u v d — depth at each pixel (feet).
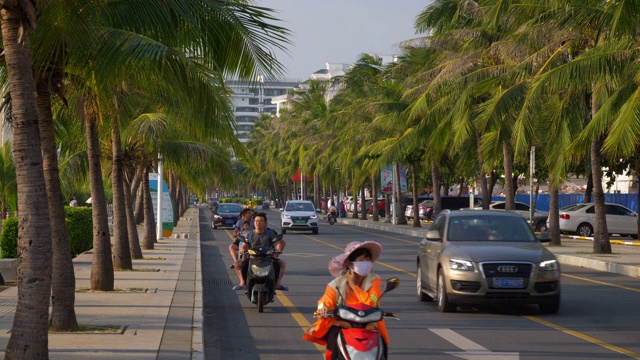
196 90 41.75
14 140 30.19
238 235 64.44
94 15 37.78
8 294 60.44
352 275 26.05
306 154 312.29
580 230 158.61
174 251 114.73
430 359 38.96
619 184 248.11
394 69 175.22
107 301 56.29
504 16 110.73
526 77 107.34
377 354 24.81
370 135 208.95
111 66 39.06
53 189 43.06
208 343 43.83
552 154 109.81
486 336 45.75
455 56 136.05
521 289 52.80
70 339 40.32
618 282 78.79
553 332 47.29
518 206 177.99
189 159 95.04
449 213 60.03
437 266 56.39
